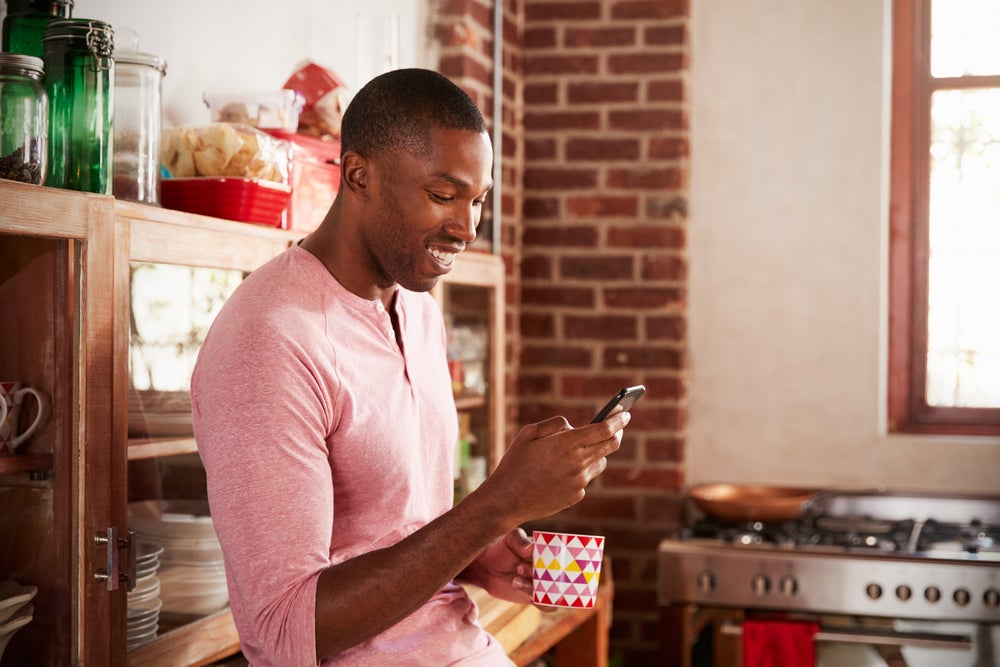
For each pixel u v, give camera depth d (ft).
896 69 11.07
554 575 4.46
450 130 4.06
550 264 11.11
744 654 9.04
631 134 10.89
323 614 3.62
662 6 10.77
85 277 4.43
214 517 3.80
